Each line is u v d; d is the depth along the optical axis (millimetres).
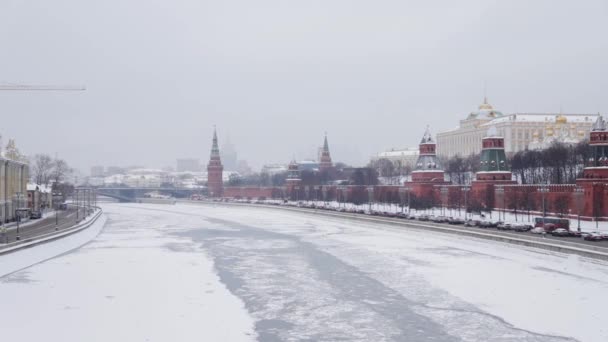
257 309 59781
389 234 125062
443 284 70375
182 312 58000
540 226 106500
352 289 68750
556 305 59875
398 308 60188
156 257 93062
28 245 91125
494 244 96125
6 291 66125
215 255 96000
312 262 87812
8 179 139875
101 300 62406
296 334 51750
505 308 59250
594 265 74438
